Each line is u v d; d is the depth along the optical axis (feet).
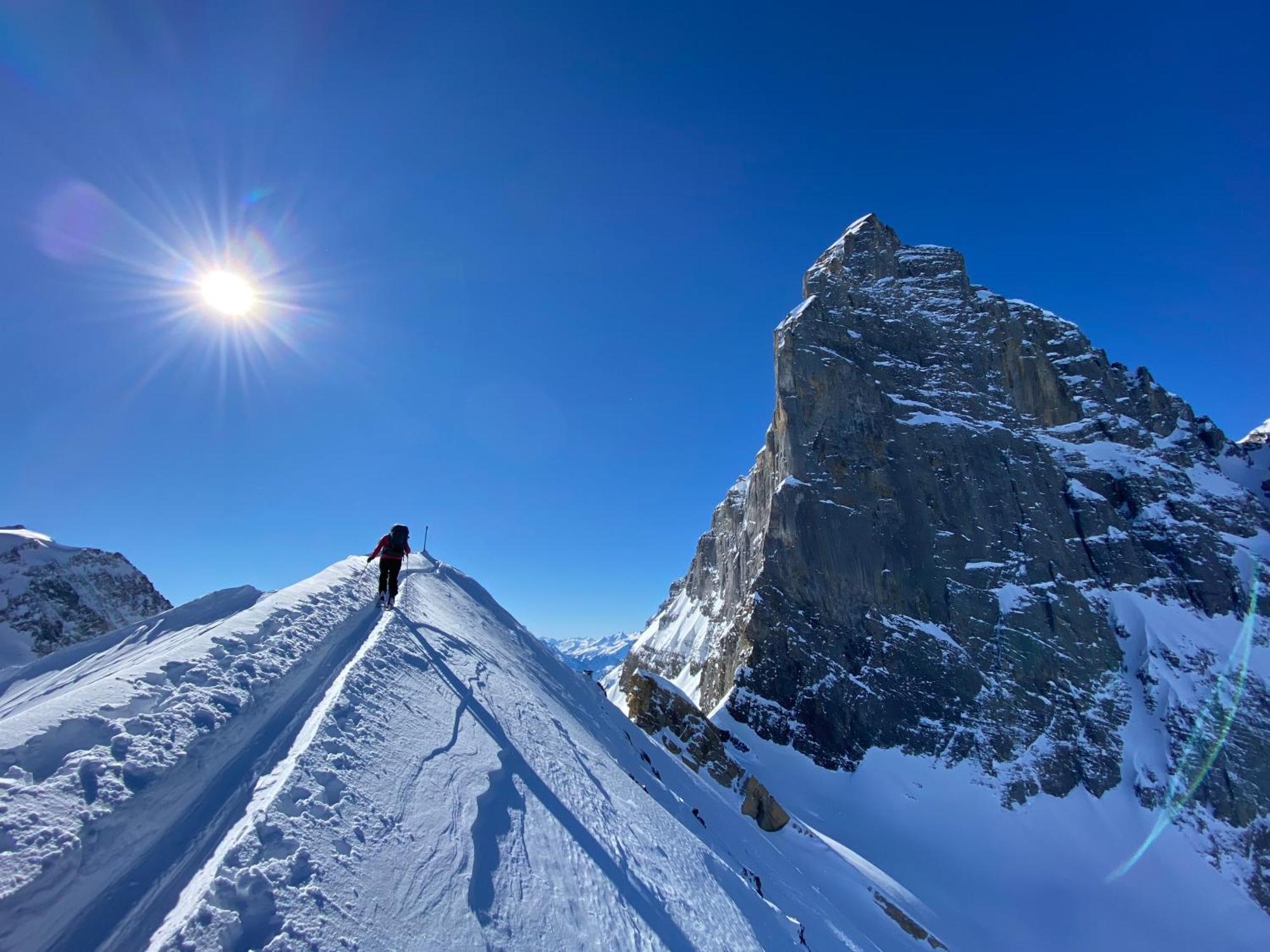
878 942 95.09
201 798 19.34
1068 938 143.84
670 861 40.52
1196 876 161.38
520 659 66.33
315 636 34.96
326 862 17.87
